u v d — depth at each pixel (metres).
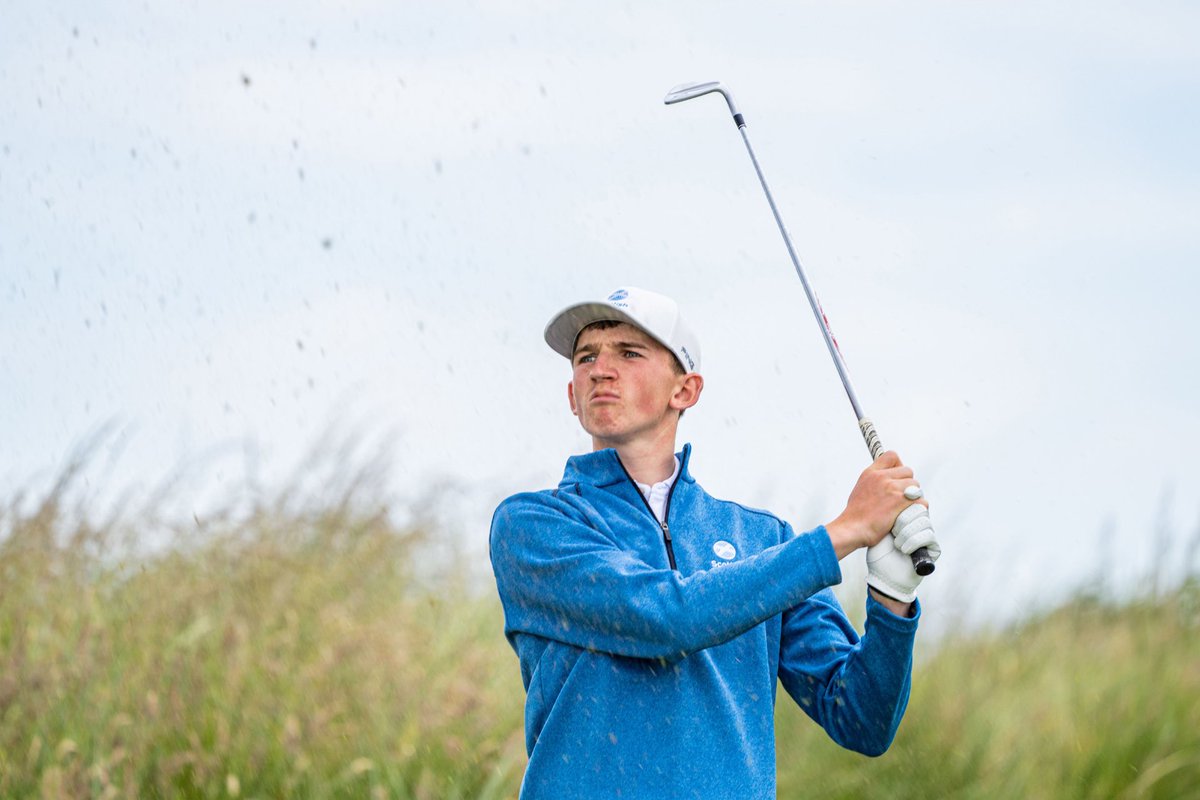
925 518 12.70
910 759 22.62
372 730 19.98
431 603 23.77
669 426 14.02
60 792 17.50
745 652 13.19
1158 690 24.31
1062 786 22.70
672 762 12.41
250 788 18.75
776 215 15.10
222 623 21.47
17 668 19.28
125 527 22.78
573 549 12.80
